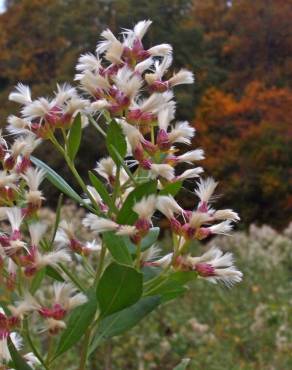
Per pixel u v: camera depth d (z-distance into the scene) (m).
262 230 1.72
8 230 0.23
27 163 0.23
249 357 0.89
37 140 0.23
